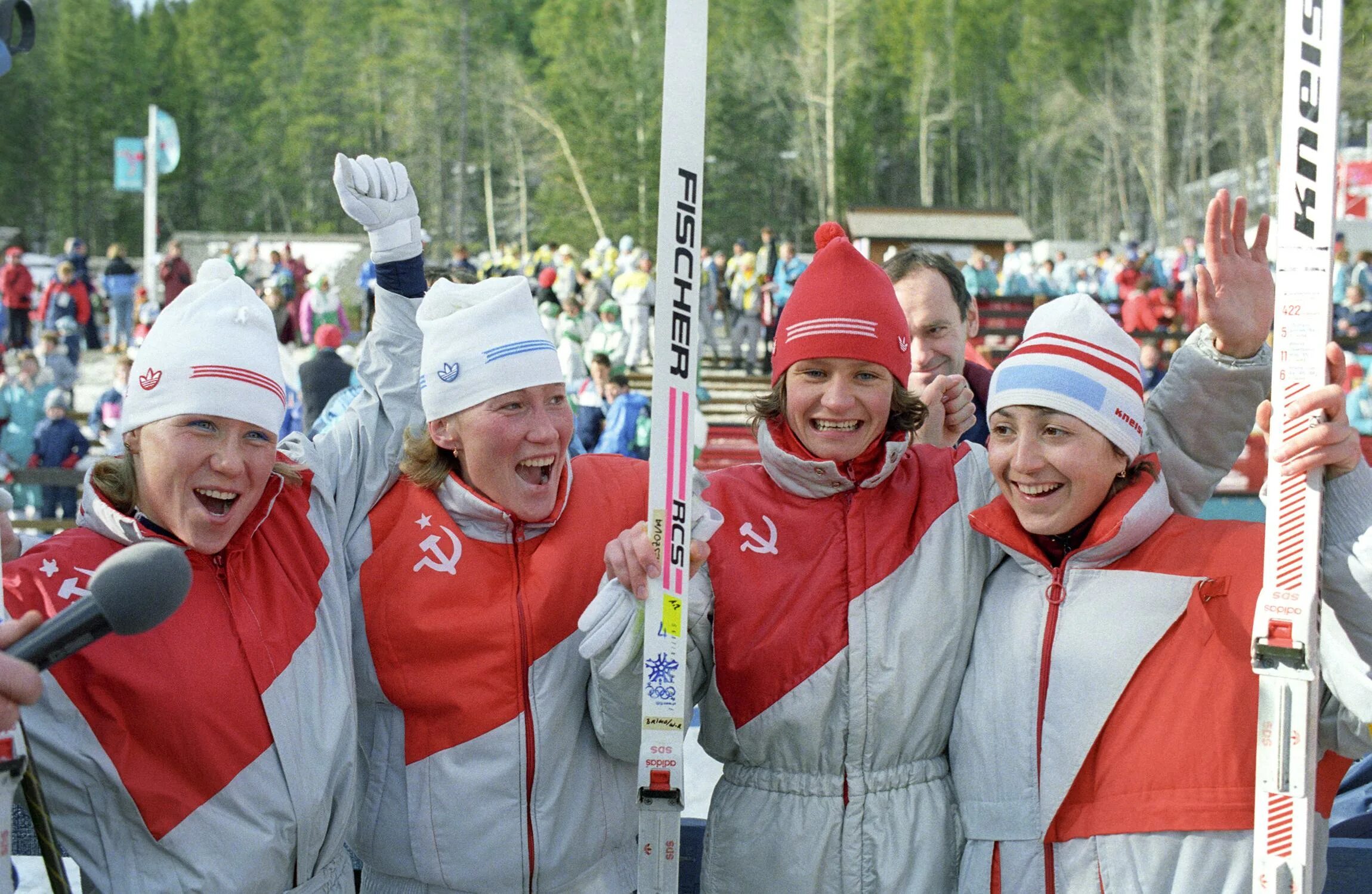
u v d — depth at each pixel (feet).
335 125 176.45
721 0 165.78
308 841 6.20
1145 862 5.90
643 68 160.56
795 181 164.66
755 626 6.61
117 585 4.56
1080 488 6.22
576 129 158.71
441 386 6.72
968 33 172.55
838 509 6.80
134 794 5.82
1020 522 6.50
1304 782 5.52
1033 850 6.16
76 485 30.71
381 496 7.16
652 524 6.09
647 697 6.12
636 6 165.07
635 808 7.09
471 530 6.89
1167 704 6.03
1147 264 63.41
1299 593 5.56
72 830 5.90
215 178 182.39
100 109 183.83
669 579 6.11
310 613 6.47
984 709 6.41
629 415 33.47
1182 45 155.63
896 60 171.63
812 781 6.55
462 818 6.57
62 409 34.88
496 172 164.45
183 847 5.87
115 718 5.83
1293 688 5.57
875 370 6.66
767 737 6.56
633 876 7.08
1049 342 6.27
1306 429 5.53
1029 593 6.47
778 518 6.81
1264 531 6.20
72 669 5.81
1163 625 6.12
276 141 180.75
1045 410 6.20
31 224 180.24
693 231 6.10
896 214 75.41
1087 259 79.15
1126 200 165.07
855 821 6.45
